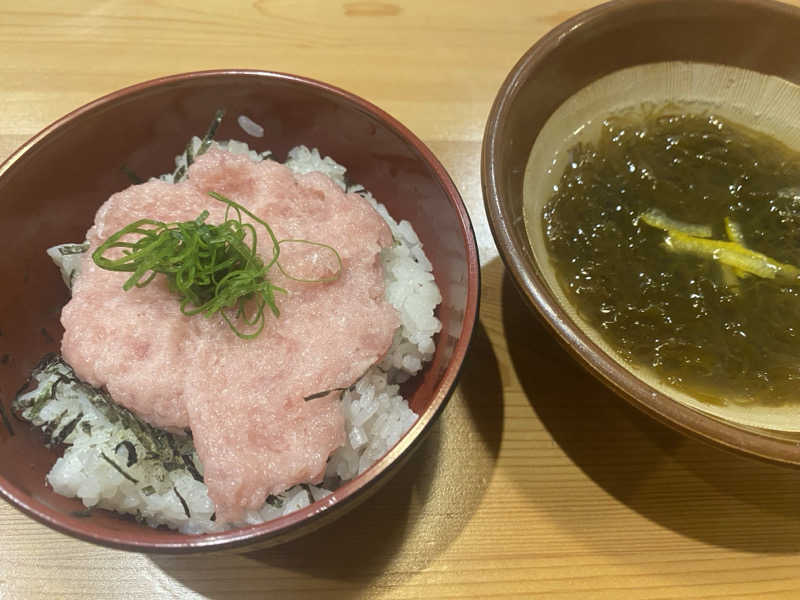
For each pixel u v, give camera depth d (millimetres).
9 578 134
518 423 159
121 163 166
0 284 142
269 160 159
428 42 221
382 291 146
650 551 145
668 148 185
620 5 167
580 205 174
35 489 126
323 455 125
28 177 146
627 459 155
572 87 176
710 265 166
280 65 211
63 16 213
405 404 153
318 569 139
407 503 147
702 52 183
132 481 132
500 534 145
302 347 132
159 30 214
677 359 153
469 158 201
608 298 162
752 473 155
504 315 173
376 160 169
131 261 140
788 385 150
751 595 141
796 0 223
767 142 186
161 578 136
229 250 138
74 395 143
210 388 127
